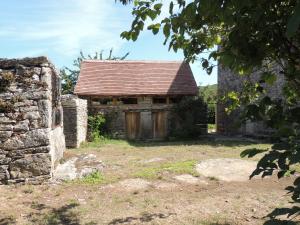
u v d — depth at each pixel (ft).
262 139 62.90
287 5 6.26
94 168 33.27
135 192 26.89
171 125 77.20
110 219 21.18
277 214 5.57
